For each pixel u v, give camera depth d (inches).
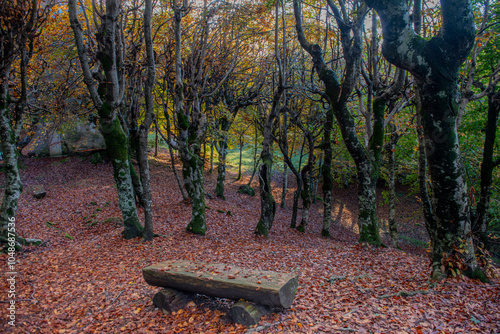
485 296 210.8
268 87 652.1
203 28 506.6
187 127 472.1
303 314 203.8
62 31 515.8
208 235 506.0
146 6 372.2
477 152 531.5
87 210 614.9
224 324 200.1
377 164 422.6
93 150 1001.5
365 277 284.4
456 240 241.3
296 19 407.5
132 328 211.8
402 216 922.1
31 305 246.5
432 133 228.1
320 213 944.9
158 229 504.7
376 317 192.1
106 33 362.6
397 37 215.0
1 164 795.4
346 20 354.3
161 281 227.0
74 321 226.8
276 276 206.4
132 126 582.2
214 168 1306.6
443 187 236.4
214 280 205.6
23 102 380.8
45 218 548.4
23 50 357.7
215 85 627.2
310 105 665.6
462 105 355.9
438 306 202.4
